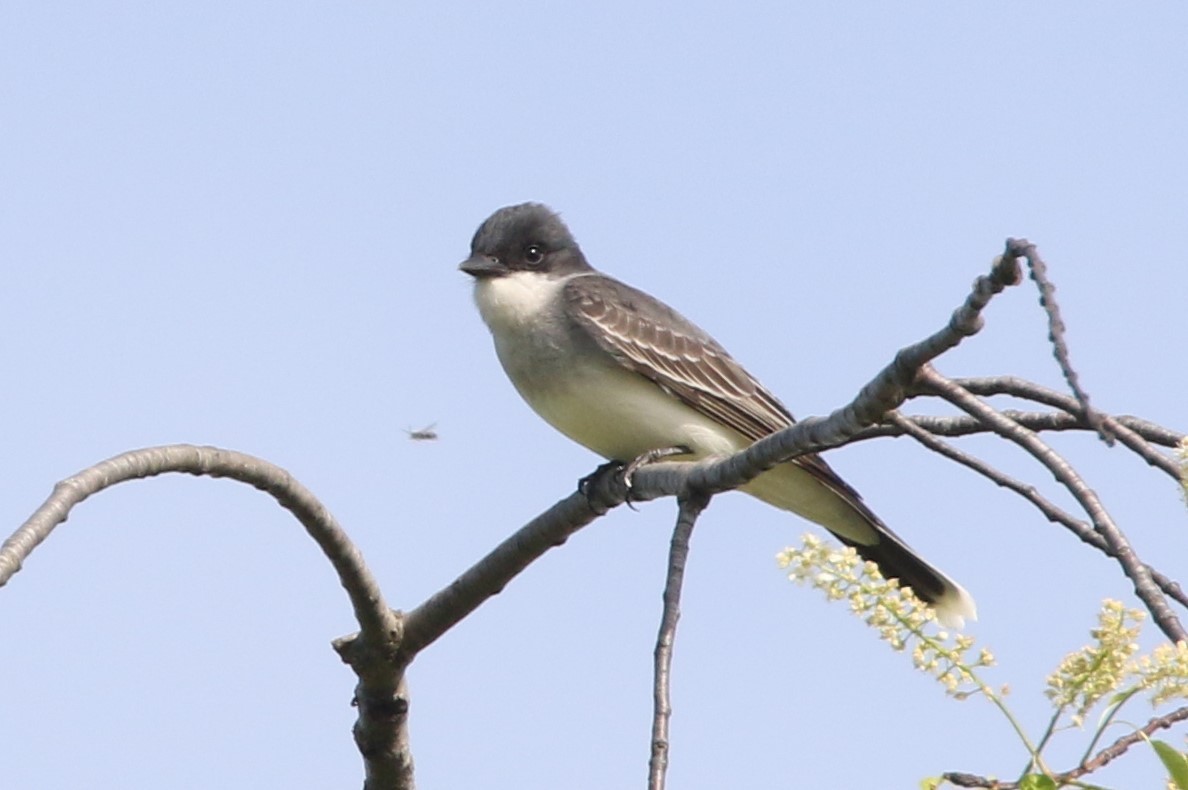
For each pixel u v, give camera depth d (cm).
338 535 1020
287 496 981
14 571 791
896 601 687
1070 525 818
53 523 821
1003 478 838
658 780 761
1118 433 760
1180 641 730
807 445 917
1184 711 706
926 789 678
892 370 833
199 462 926
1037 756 672
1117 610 664
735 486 974
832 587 695
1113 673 662
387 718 1119
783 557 702
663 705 804
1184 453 727
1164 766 663
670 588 934
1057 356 745
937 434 994
